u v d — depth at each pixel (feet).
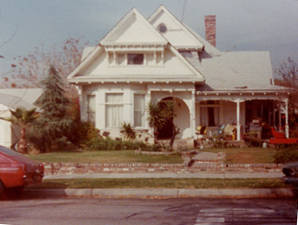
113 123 85.92
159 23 103.55
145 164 56.08
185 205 35.27
